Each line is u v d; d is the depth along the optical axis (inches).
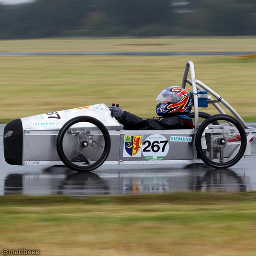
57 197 536.4
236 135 729.6
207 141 716.7
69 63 3287.4
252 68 2935.5
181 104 708.7
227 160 739.4
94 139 669.3
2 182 618.2
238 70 2849.4
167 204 510.6
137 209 482.6
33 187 590.9
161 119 705.6
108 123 679.1
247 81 2417.6
